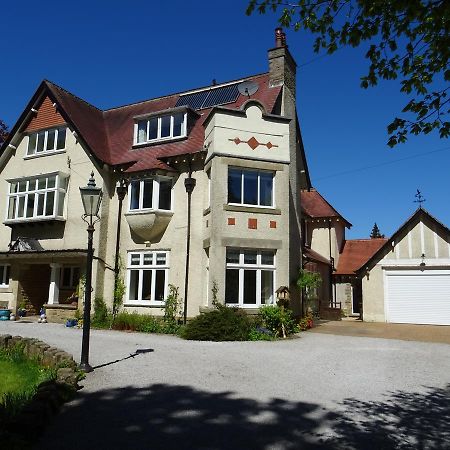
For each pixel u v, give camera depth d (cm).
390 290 2333
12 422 517
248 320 1527
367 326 2070
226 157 1745
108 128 2445
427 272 2275
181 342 1357
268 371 935
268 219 1764
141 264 1917
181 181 1912
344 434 579
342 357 1129
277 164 1816
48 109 2300
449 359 1140
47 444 523
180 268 1827
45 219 2097
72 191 2111
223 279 1661
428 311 2236
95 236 1970
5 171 2395
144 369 923
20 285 2206
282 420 628
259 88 2200
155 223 1861
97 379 833
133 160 1995
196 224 1830
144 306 1866
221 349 1214
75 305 1984
